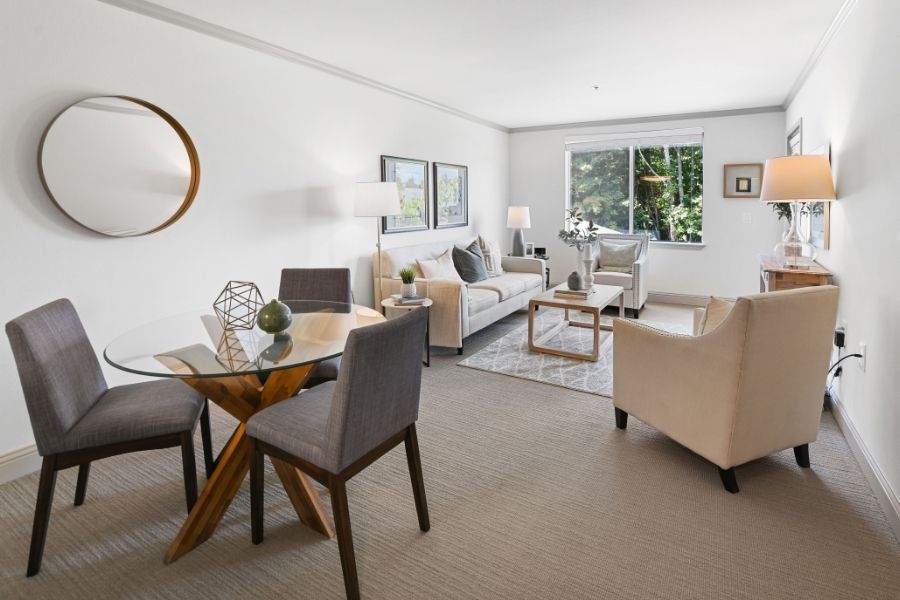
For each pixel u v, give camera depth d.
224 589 1.71
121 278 2.85
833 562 1.79
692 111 5.92
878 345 2.30
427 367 3.99
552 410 3.14
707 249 6.12
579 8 2.96
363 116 4.51
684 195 6.26
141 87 2.87
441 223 5.72
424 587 1.71
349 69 4.16
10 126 2.38
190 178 3.12
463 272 5.26
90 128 2.64
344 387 1.57
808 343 2.18
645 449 2.62
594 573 1.76
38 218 2.50
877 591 1.65
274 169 3.71
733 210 5.94
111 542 1.95
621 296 5.15
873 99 2.46
